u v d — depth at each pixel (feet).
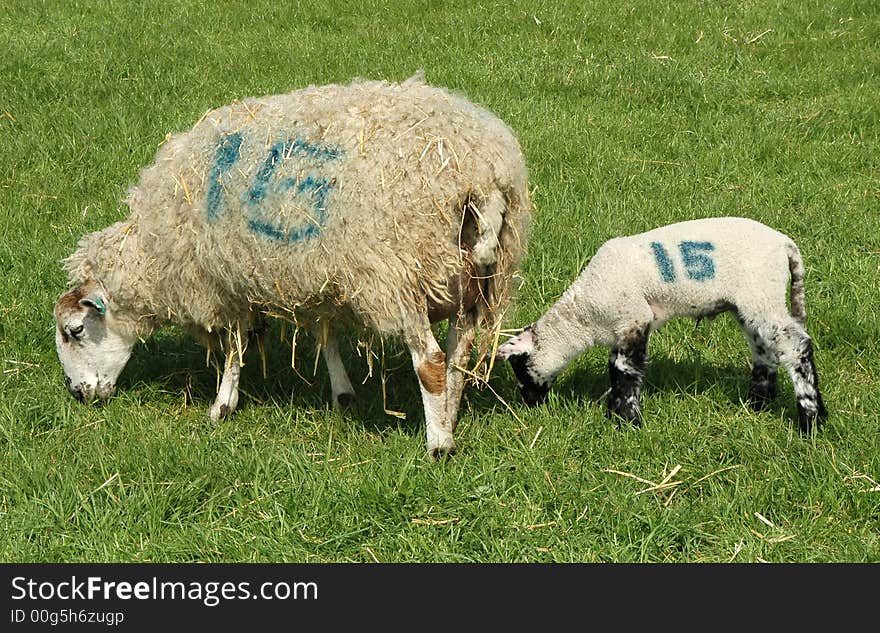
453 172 17.02
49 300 24.73
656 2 53.42
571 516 17.19
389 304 17.34
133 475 18.44
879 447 18.44
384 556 16.52
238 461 18.74
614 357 19.86
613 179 33.12
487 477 18.10
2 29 48.67
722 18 50.85
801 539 16.44
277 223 17.33
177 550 16.61
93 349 20.98
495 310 18.85
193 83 42.42
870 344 22.75
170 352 23.75
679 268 19.44
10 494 17.94
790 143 36.35
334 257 17.13
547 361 20.35
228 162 17.99
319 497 17.51
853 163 34.78
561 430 19.66
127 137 35.63
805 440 18.95
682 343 23.29
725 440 19.16
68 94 40.60
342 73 43.91
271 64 45.24
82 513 17.39
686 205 30.81
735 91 42.06
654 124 38.52
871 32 48.60
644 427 19.47
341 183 16.94
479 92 41.73
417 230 16.96
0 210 30.04
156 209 19.17
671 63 44.45
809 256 27.73
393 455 18.85
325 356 21.13
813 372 19.08
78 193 31.55
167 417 21.17
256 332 21.04
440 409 18.39
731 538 16.60
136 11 52.65
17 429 19.86
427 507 17.46
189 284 19.42
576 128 37.55
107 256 20.21
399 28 50.60
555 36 49.11
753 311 19.33
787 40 48.03
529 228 18.95
